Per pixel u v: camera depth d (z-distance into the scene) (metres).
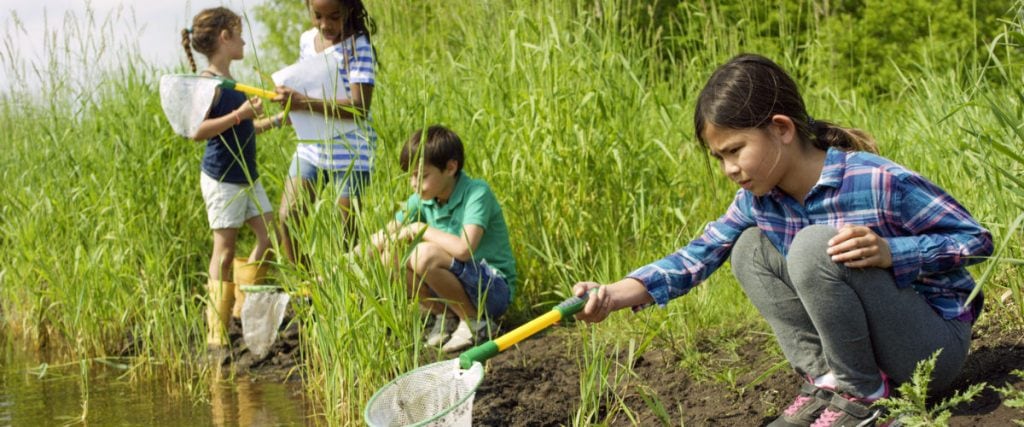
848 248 2.57
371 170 4.16
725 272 4.66
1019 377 2.98
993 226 3.76
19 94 6.55
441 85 5.83
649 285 3.04
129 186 5.91
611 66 5.39
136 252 5.68
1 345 5.91
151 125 6.17
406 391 2.87
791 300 2.92
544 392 3.85
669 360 3.92
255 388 4.62
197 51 5.30
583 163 5.10
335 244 3.92
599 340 4.28
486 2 5.83
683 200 5.37
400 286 3.84
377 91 5.03
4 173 6.85
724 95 2.68
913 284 2.81
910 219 2.71
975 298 2.88
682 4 6.34
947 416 2.53
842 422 2.82
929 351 2.73
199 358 5.11
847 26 11.62
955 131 4.44
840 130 2.84
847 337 2.70
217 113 5.21
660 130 5.79
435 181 4.52
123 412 4.31
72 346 5.47
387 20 6.07
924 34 11.93
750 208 3.01
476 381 2.68
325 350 3.88
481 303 4.15
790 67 6.00
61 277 5.62
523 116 5.28
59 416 4.27
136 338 5.25
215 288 5.29
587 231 5.13
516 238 5.16
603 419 3.55
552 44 5.25
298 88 4.83
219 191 5.29
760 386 3.49
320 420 4.05
